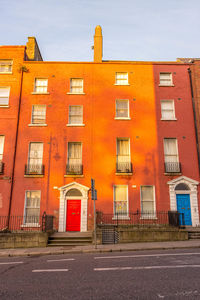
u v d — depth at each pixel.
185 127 17.88
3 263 8.51
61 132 17.55
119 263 7.75
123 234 13.08
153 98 18.52
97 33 20.66
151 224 15.61
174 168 16.92
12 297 4.80
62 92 18.47
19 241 12.30
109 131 17.67
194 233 13.98
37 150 17.31
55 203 16.11
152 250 10.59
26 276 6.48
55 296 4.80
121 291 5.01
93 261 8.28
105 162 17.00
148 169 16.91
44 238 12.48
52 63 19.09
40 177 16.52
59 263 8.17
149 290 5.04
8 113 17.70
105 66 19.19
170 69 19.27
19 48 19.20
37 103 18.14
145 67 19.27
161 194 16.42
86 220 15.82
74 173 16.61
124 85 18.73
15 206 15.94
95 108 18.16
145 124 17.88
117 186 16.73
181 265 7.16
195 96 18.59
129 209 16.14
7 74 18.61
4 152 16.86
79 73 18.97
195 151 17.36
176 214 14.32
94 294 4.87
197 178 16.81
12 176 16.41
